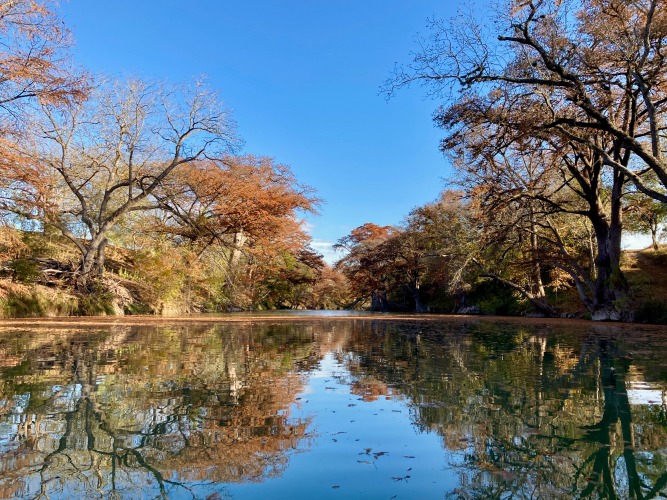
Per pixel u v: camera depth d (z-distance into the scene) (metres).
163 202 23.47
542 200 18.77
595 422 3.21
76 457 2.46
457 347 8.32
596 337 10.29
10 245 16.39
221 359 6.39
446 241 28.80
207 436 2.85
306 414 3.40
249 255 28.45
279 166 32.91
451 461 2.46
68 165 21.56
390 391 4.23
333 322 18.56
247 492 2.03
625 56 12.05
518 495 2.04
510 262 25.00
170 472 2.27
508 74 13.02
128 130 21.23
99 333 10.66
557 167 17.81
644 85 11.91
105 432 2.90
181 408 3.53
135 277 26.20
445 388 4.38
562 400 3.88
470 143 16.02
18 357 6.32
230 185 25.86
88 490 2.02
